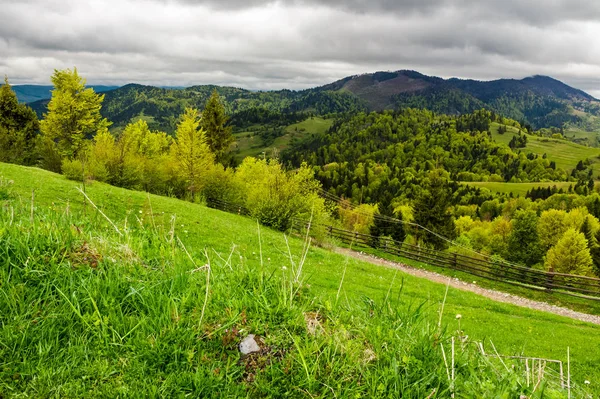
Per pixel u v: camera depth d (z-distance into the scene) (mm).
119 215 24562
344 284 18609
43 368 3166
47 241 4473
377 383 3424
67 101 53938
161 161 57781
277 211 40562
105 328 3576
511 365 4133
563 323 23203
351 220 76312
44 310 3715
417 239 65938
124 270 4480
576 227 77812
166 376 3318
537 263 69500
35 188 26359
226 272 4926
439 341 4023
